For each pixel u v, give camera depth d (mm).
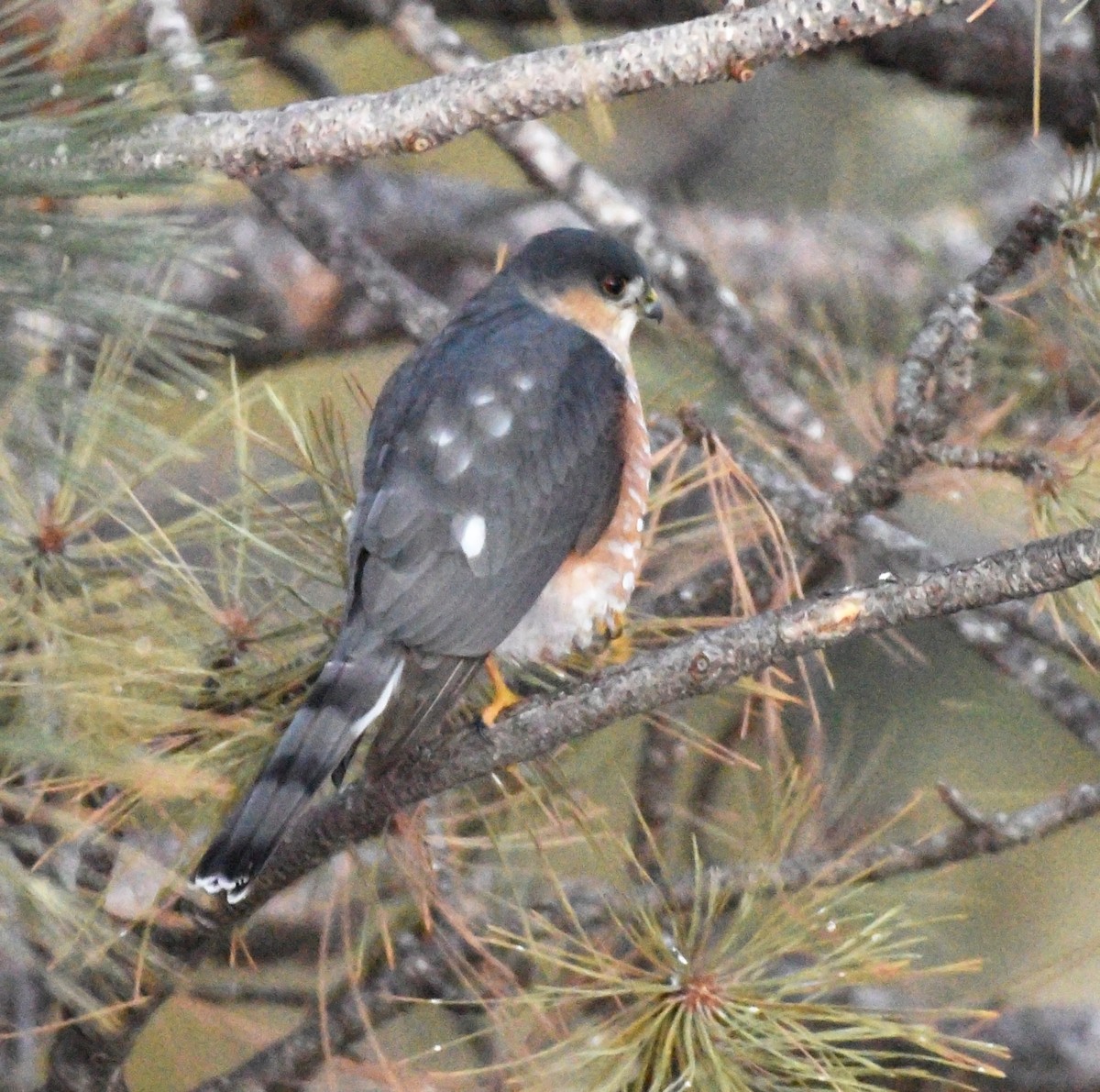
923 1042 5930
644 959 7047
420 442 7215
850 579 8156
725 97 13008
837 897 6750
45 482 6051
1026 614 8930
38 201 5371
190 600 6340
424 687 6566
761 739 8375
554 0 10102
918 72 10938
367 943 7750
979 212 12414
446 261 12734
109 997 6918
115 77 5410
